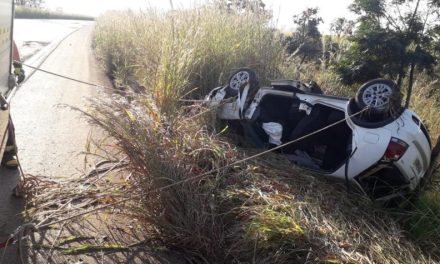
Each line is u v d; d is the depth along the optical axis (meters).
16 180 4.66
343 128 5.53
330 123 5.61
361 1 7.34
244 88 6.25
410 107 7.79
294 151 5.76
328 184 5.07
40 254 3.41
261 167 5.00
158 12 10.43
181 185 3.83
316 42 10.99
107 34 15.46
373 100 4.97
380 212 4.62
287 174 4.97
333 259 3.30
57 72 11.55
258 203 3.99
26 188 4.29
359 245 3.59
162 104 5.94
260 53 8.45
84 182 4.54
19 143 5.78
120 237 3.79
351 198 4.82
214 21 8.57
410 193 4.99
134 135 4.04
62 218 3.87
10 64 4.63
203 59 7.67
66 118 7.16
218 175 4.16
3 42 4.08
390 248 3.66
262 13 9.14
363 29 7.40
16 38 19.41
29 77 10.29
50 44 18.55
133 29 12.16
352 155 4.92
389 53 7.18
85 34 27.92
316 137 5.71
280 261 3.34
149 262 3.51
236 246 3.55
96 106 4.41
